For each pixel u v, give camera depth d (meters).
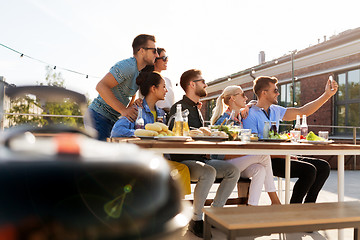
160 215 0.86
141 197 0.81
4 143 0.84
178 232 0.87
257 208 1.55
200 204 2.33
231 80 12.88
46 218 0.67
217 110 3.27
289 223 1.32
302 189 2.60
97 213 0.73
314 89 9.20
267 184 2.62
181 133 2.37
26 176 0.67
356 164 8.18
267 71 10.99
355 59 8.00
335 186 5.04
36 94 0.98
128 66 2.76
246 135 2.46
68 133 0.89
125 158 0.83
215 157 2.80
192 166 2.34
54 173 0.69
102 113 2.75
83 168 0.72
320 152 2.14
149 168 0.85
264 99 3.13
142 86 2.68
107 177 0.76
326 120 8.90
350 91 8.40
